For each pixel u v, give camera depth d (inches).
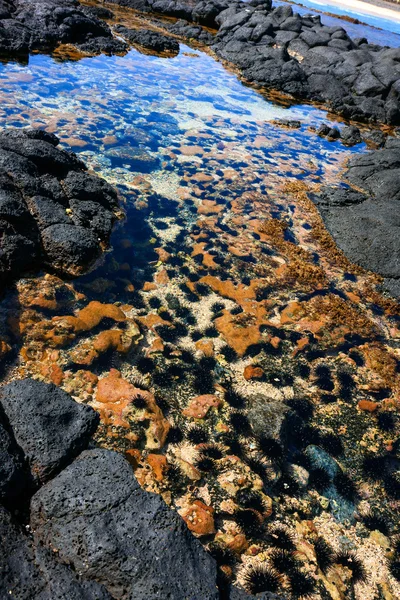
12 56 167.6
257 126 154.2
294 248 92.3
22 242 71.7
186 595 33.6
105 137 121.9
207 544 44.0
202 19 254.2
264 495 49.2
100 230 82.5
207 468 50.2
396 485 54.6
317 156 140.5
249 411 56.5
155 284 76.3
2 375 56.0
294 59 204.8
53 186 84.0
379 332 76.7
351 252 94.7
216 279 79.3
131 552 34.9
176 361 63.2
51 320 64.1
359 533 49.6
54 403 44.5
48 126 119.7
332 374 67.0
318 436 58.6
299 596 40.9
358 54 204.1
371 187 122.1
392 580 46.0
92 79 162.4
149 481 48.2
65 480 38.8
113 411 54.1
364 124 180.1
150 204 97.6
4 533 34.4
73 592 32.5
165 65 196.4
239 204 104.1
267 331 71.5
